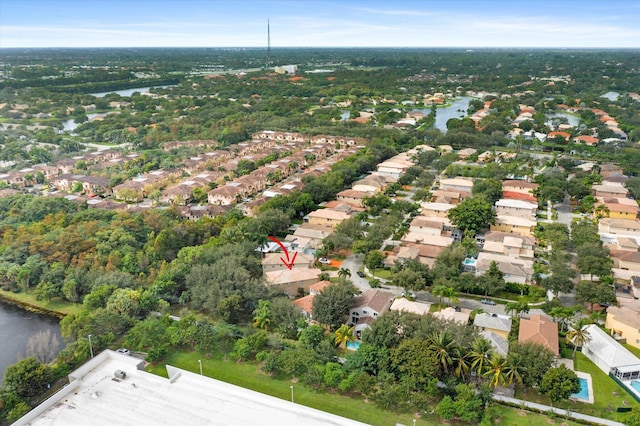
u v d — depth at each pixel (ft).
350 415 355.77
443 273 533.96
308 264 577.02
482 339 378.53
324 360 400.47
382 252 633.20
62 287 529.86
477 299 522.47
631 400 369.50
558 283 508.53
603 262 544.21
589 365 411.75
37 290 529.04
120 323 449.48
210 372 405.59
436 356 367.04
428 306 472.85
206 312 498.28
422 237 635.25
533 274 554.05
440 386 376.27
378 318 418.51
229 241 599.16
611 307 469.98
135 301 479.41
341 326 434.71
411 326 408.67
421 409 352.28
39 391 374.63
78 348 411.75
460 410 339.77
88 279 529.04
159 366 412.98
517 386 384.88
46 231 638.94
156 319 458.50
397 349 380.58
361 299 474.49
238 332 443.73
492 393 371.35
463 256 565.94
